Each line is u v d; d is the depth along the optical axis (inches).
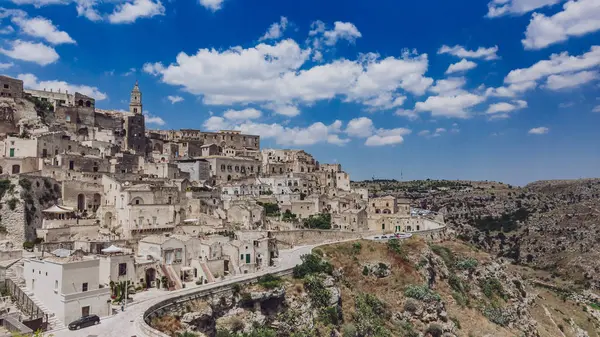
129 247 4616.1
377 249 6358.3
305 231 6786.4
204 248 4670.3
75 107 7431.1
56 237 4559.5
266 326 4232.3
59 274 3112.7
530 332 6643.7
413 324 5383.9
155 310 3376.0
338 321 4744.1
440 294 6215.6
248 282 4315.9
